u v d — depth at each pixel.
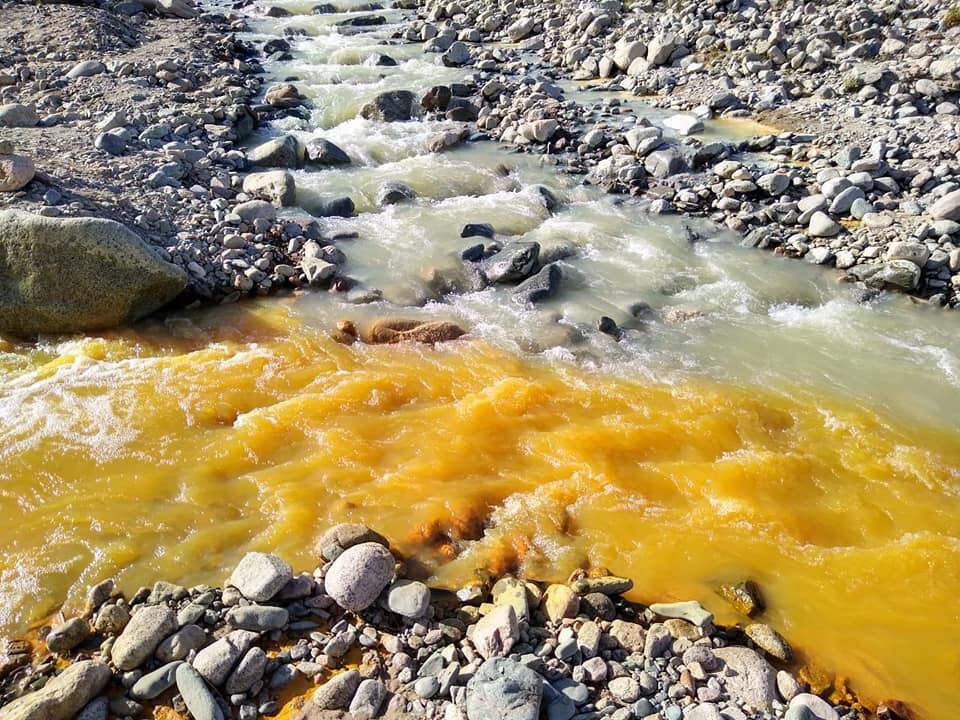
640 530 3.06
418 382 3.85
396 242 5.07
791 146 6.12
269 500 3.13
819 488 3.31
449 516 3.07
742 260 4.97
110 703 2.28
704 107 6.88
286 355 4.00
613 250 5.09
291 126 6.86
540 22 9.34
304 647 2.45
